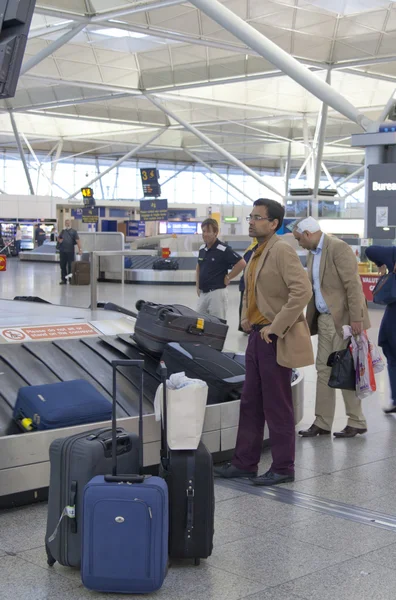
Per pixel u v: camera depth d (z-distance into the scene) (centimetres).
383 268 764
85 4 2567
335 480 547
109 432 405
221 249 886
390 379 777
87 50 3538
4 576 379
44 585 369
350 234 4075
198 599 355
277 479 536
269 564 396
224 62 3572
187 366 615
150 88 3894
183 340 656
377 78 3631
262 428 555
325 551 413
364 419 685
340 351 654
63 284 2509
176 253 2944
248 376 552
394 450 632
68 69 3644
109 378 636
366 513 476
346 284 654
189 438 392
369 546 420
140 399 389
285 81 4272
